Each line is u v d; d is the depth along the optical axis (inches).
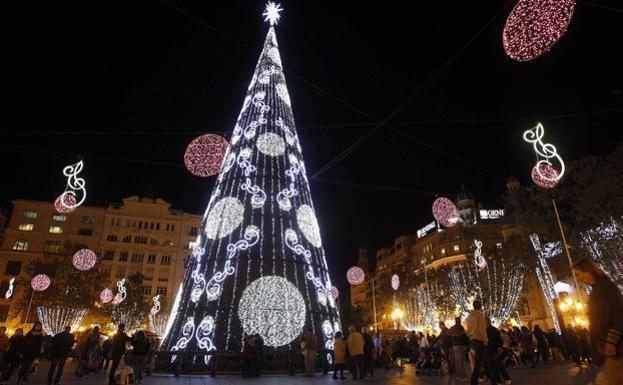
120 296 1633.9
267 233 679.7
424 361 637.3
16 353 511.5
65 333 463.8
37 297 1884.8
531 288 1974.7
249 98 815.7
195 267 682.2
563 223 1052.5
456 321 470.0
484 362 391.5
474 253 1635.1
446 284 1825.8
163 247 2883.9
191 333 622.2
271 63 846.5
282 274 651.5
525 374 520.7
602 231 844.0
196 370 599.8
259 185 715.4
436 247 2837.1
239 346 600.7
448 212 628.1
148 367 606.2
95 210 2866.6
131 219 2903.5
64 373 681.6
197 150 435.8
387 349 808.9
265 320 615.8
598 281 176.4
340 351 555.5
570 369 570.6
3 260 2559.1
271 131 764.6
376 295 2539.4
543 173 540.7
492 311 1525.6
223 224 669.9
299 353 611.8
